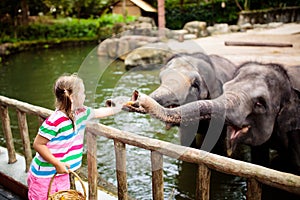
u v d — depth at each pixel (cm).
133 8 1562
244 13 1272
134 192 352
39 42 1353
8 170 323
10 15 1416
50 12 1591
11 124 561
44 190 224
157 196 224
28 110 298
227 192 368
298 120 371
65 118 212
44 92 766
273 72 385
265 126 367
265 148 416
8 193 313
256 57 448
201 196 210
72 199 209
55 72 948
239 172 189
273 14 1288
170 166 410
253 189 187
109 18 1538
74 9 1661
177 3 1555
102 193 275
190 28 1023
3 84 841
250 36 680
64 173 208
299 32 732
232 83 380
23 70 982
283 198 349
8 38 1309
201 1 1582
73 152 223
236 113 347
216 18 1455
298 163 376
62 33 1447
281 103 378
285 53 478
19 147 481
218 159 198
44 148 208
